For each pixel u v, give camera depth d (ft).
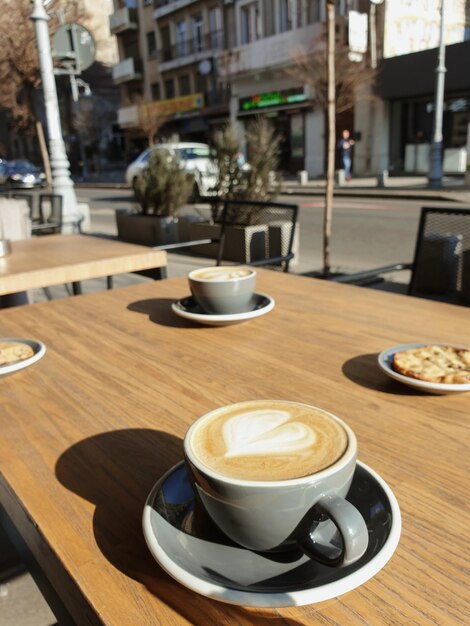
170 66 103.96
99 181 107.14
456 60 62.44
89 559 2.26
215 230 23.29
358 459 2.91
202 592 1.91
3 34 40.75
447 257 10.48
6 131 153.89
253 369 4.16
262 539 2.07
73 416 3.52
